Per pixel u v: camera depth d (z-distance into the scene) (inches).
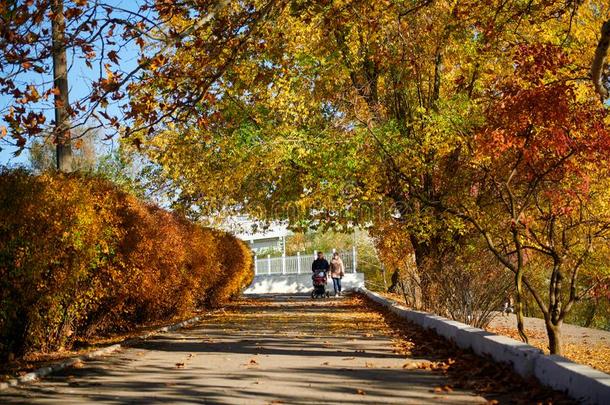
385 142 784.3
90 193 547.8
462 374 377.7
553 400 287.0
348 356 477.4
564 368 297.4
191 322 847.7
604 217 656.4
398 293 1274.6
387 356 474.3
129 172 1192.8
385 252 912.3
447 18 760.3
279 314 999.6
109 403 303.0
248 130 867.4
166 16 476.7
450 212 706.2
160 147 919.7
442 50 810.8
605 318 1419.8
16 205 418.0
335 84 912.9
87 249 487.5
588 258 726.5
